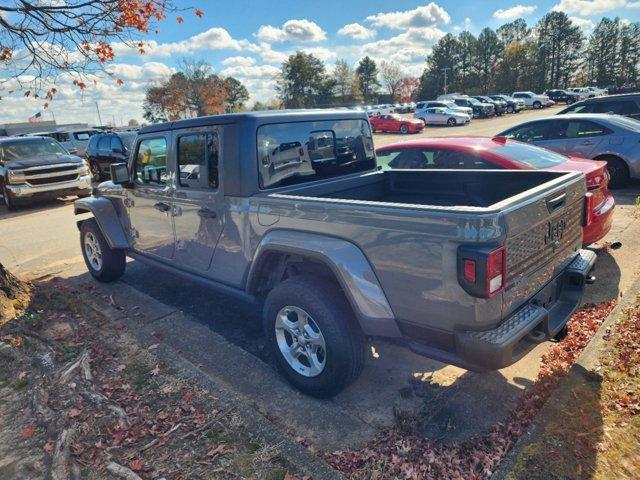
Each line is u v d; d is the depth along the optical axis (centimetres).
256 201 347
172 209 434
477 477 253
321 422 307
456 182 427
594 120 888
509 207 246
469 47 9831
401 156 643
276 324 339
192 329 450
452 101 4178
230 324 459
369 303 283
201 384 341
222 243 387
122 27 570
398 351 393
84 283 590
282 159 378
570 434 268
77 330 442
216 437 285
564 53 9394
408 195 458
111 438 291
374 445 283
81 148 2308
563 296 326
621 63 9150
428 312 263
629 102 1088
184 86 6831
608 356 336
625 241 594
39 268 677
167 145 423
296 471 255
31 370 372
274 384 354
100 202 539
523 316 269
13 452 285
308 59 9212
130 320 465
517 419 299
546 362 356
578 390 304
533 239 275
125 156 1545
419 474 257
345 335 301
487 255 231
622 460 249
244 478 253
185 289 557
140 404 323
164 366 370
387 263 273
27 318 462
